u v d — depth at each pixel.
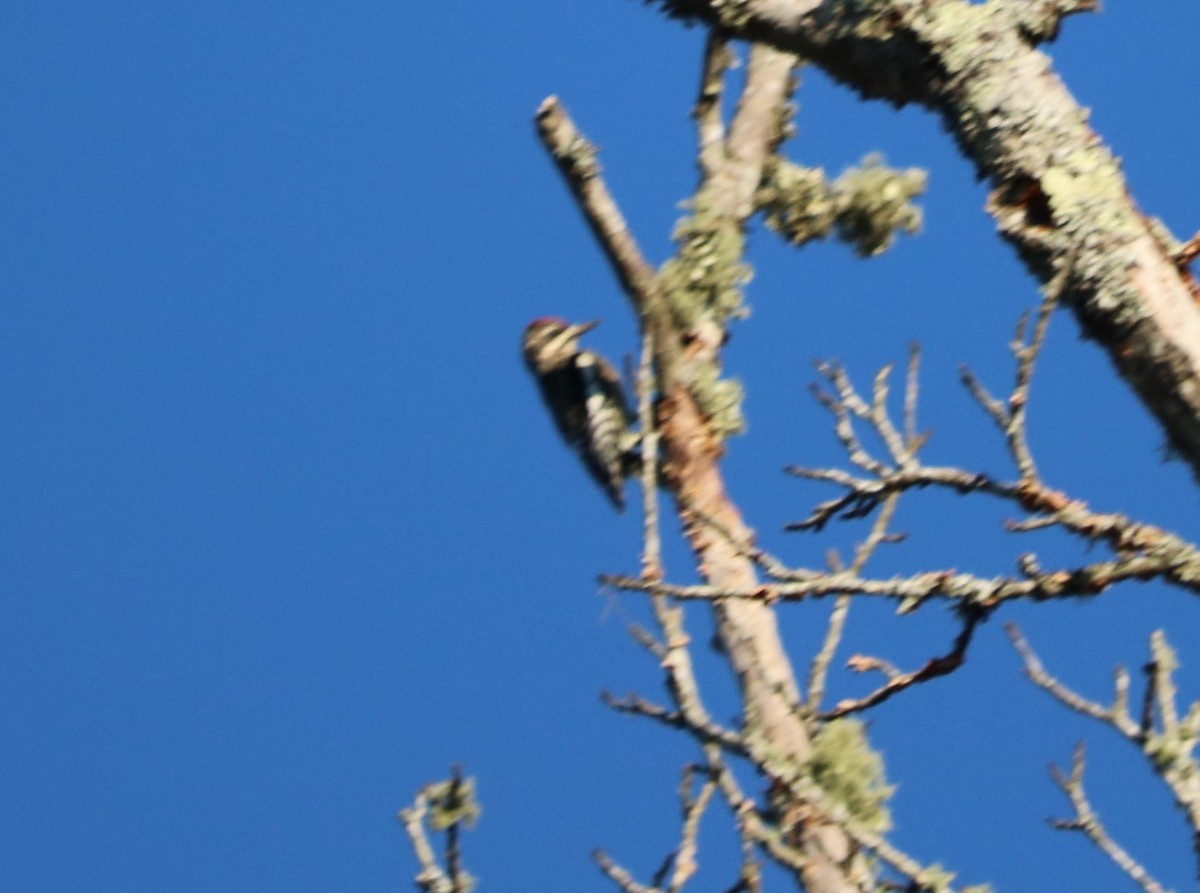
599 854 11.32
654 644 11.68
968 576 8.55
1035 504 8.59
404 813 10.92
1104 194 8.61
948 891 10.20
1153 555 8.28
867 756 12.12
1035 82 8.87
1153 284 8.41
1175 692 10.55
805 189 16.53
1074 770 10.97
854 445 9.60
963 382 8.66
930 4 9.07
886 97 9.34
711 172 16.58
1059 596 8.39
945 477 9.01
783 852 11.08
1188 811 10.20
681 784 11.27
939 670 8.70
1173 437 8.48
